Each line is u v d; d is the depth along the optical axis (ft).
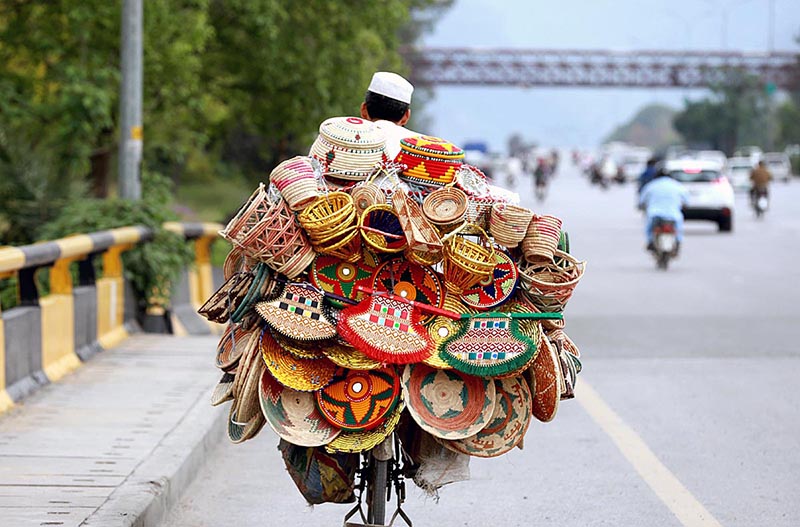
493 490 27.94
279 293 17.54
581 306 66.08
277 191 17.48
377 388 17.46
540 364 17.80
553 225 17.97
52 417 31.78
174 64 80.28
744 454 31.48
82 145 74.13
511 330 17.62
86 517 22.02
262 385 17.30
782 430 34.47
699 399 39.22
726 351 49.78
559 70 472.85
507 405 17.94
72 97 72.18
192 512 25.77
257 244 17.17
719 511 25.96
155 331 51.57
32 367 36.04
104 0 75.82
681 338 53.57
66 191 60.18
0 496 23.57
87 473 25.62
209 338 48.60
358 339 17.17
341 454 18.52
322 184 18.08
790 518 25.40
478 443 17.80
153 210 52.60
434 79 461.78
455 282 17.66
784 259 98.89
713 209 131.95
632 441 33.04
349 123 18.33
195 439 29.32
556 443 32.89
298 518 25.40
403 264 17.80
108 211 52.21
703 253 105.40
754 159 334.65
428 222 17.24
